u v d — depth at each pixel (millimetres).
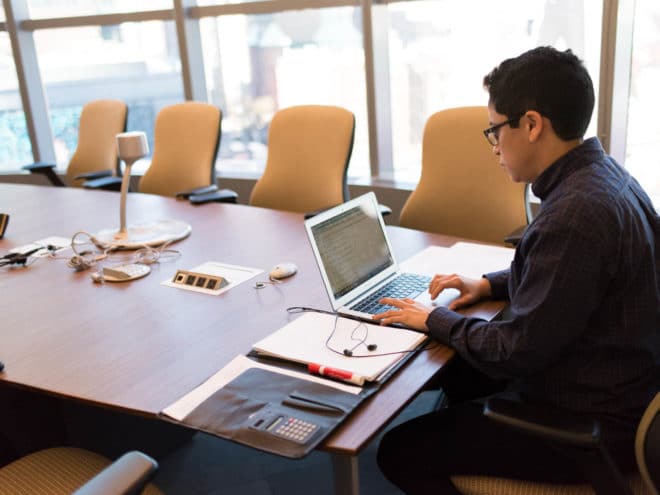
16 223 2643
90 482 980
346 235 1654
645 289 1222
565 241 1185
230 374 1338
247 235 2303
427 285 1722
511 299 1421
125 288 1888
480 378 1788
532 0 3348
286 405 1215
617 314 1228
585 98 1247
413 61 3828
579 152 1283
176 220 2529
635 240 1208
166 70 4742
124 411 1254
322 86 4211
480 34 3553
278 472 2201
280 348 1405
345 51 4043
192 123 3240
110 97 5000
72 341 1554
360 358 1349
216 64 4551
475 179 2404
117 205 2840
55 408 1899
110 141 3775
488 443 1327
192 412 1211
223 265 2006
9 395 1758
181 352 1463
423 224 2543
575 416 1137
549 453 1263
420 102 3889
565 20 3283
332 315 1570
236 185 4562
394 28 3830
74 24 4824
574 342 1253
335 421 1158
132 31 4738
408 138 4016
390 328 1481
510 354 1250
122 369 1402
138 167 4969
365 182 4086
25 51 4996
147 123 4965
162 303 1755
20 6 4914
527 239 1284
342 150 2721
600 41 3125
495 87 1313
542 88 1240
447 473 1377
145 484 1001
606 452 1122
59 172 5172
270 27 4262
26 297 1862
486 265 1839
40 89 5137
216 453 2328
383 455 1469
